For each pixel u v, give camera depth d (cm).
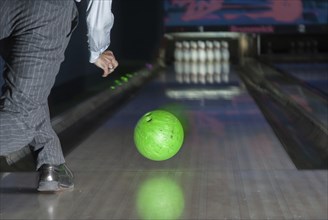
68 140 435
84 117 545
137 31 1130
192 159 344
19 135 232
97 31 247
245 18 977
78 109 556
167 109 560
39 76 231
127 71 892
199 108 563
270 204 246
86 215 235
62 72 725
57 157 271
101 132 441
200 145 386
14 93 230
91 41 252
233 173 305
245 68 938
